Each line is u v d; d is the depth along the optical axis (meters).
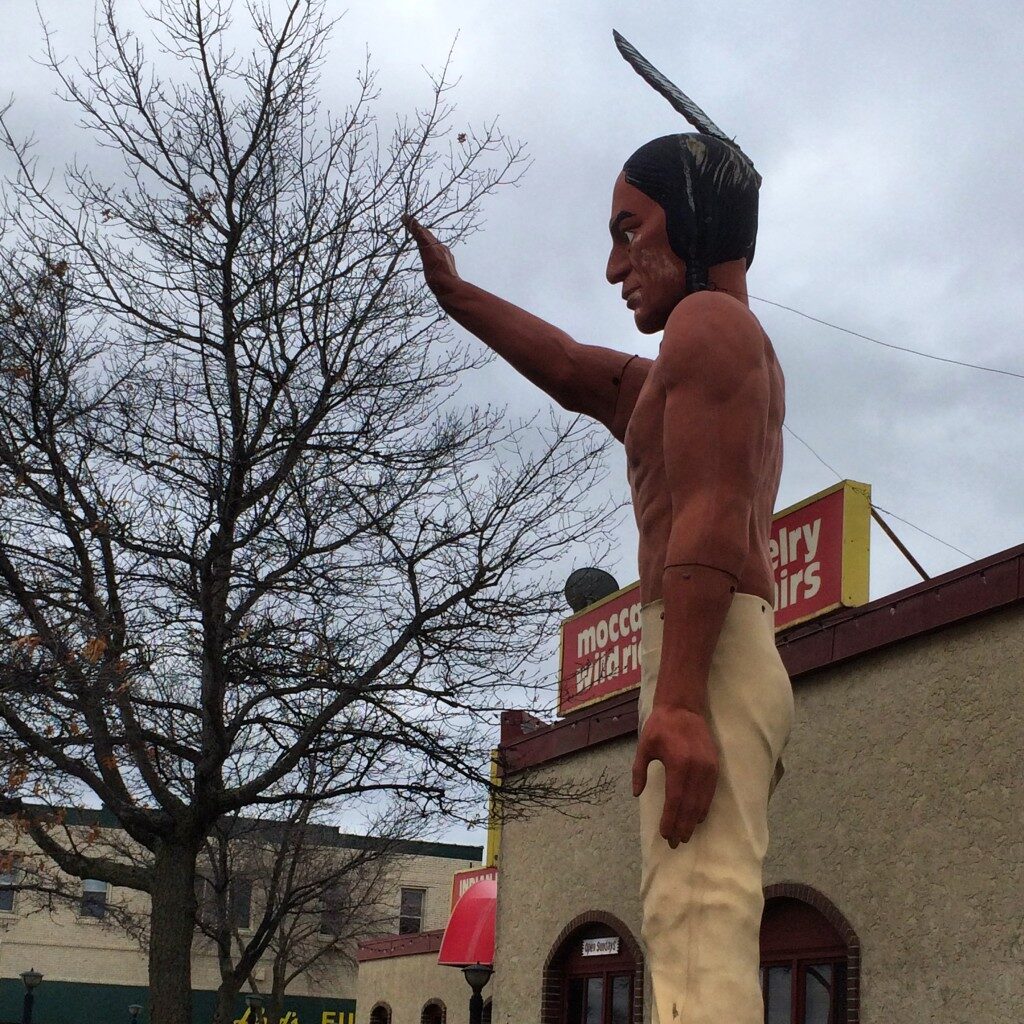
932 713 10.55
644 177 4.97
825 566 11.90
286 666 10.17
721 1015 4.03
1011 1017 9.34
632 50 5.48
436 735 10.89
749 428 4.30
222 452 9.96
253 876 23.19
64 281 10.29
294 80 10.67
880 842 10.80
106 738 9.78
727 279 4.94
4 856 10.36
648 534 4.59
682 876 4.18
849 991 10.75
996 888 9.66
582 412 5.43
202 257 10.27
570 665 16.20
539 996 15.59
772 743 4.33
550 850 15.98
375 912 36.41
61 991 37.25
